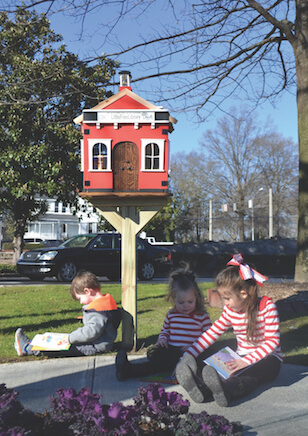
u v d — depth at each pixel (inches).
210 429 89.0
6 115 604.1
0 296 353.4
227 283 125.7
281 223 2142.0
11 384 132.3
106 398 118.9
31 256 518.6
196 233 2374.5
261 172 1900.8
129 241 177.0
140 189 175.5
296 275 363.6
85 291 164.6
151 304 303.7
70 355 165.2
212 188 1915.6
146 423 97.2
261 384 130.6
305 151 371.9
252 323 127.6
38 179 654.5
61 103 595.5
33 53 600.7
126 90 175.3
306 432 98.1
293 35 390.3
